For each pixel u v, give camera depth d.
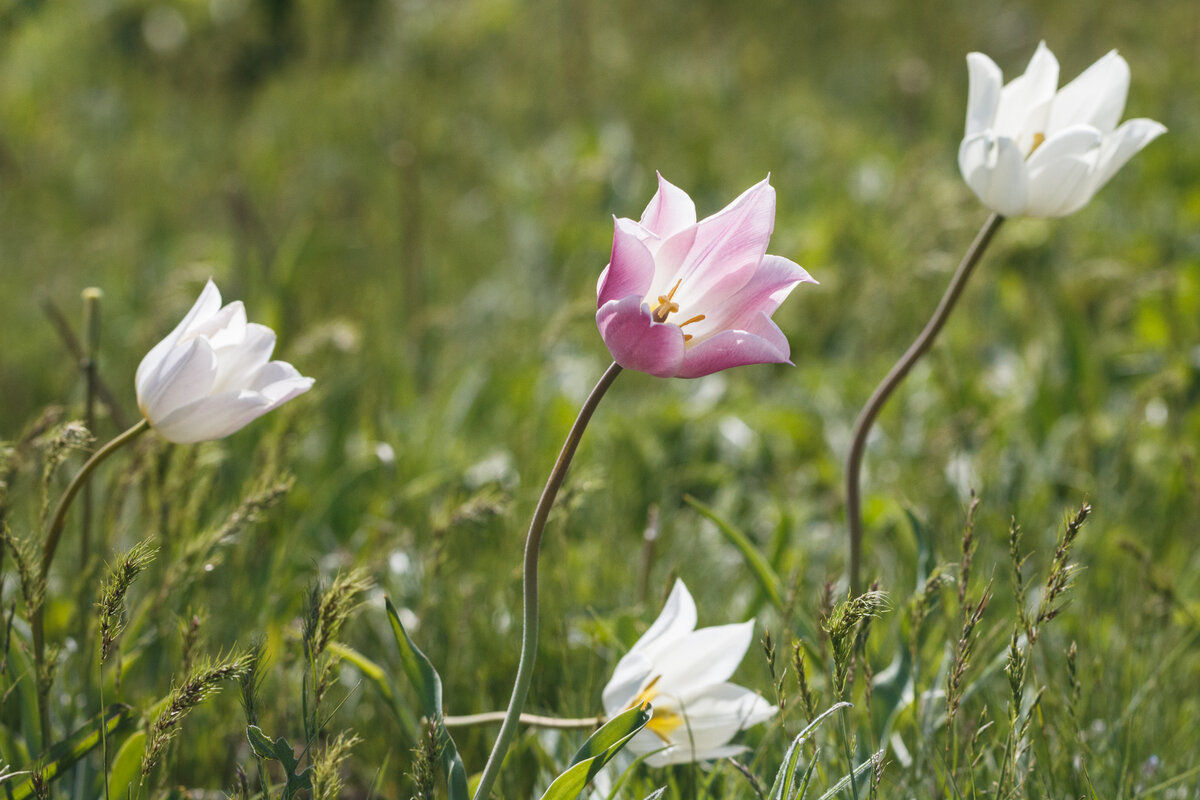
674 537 1.51
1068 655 1.21
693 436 1.82
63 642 1.31
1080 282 2.07
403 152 2.54
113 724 1.22
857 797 1.19
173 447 1.32
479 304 2.46
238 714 1.30
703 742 1.24
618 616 1.32
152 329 1.78
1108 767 1.27
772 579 1.30
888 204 2.58
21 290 2.49
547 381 1.91
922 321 2.13
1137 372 1.92
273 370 1.22
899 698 1.28
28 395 1.92
